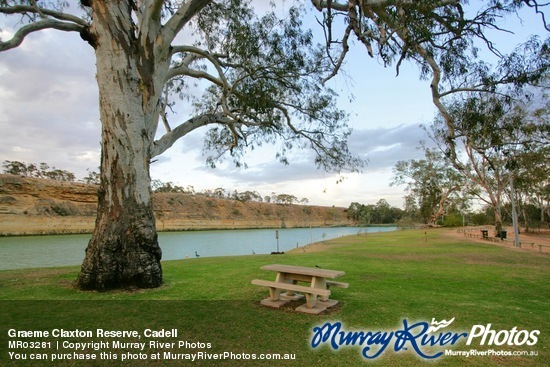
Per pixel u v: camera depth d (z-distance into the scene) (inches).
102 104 284.7
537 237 1337.4
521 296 274.2
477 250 732.7
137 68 299.1
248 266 434.3
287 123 514.3
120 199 281.7
